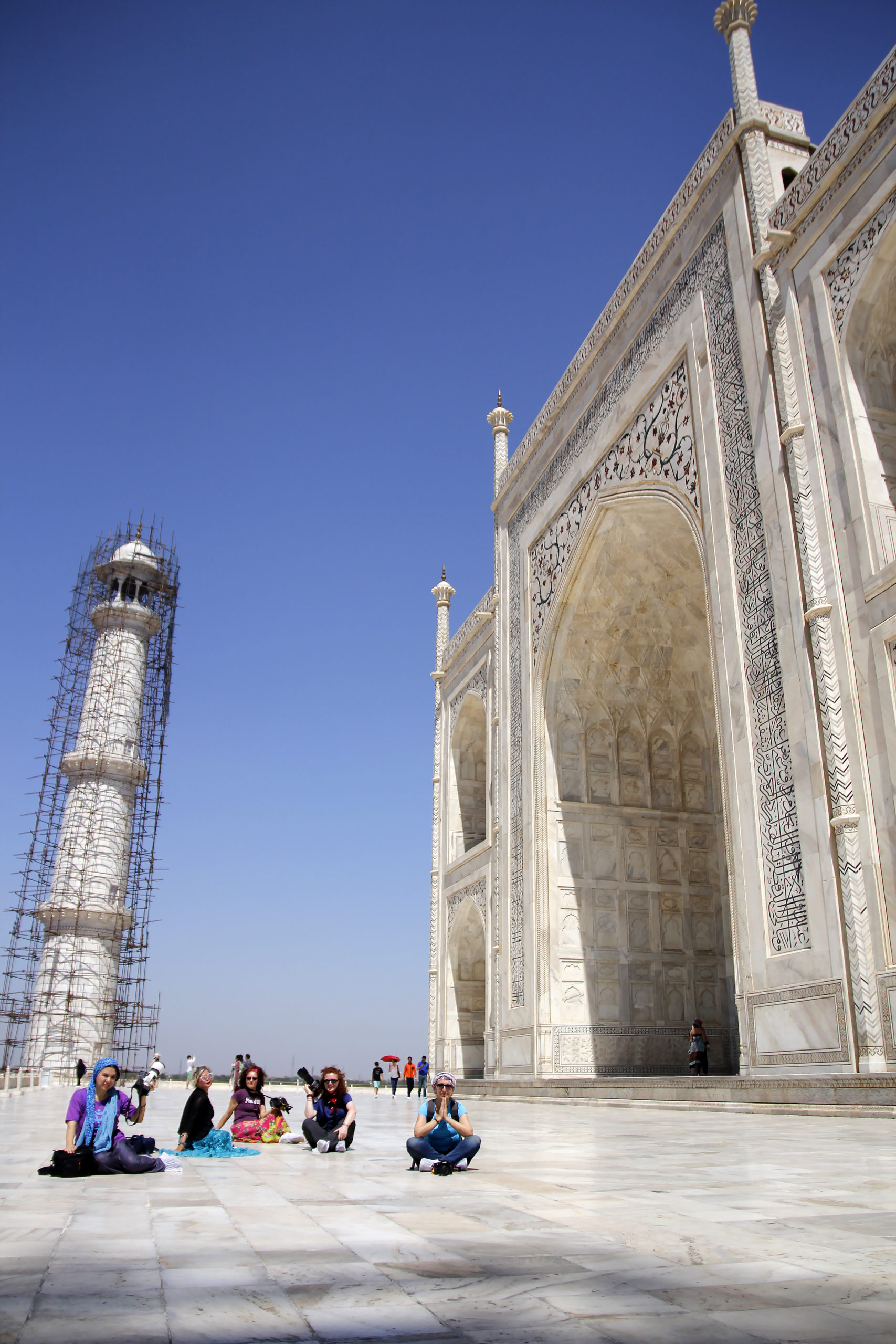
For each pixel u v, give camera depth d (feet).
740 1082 55.42
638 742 103.09
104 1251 15.39
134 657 191.42
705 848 101.30
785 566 60.70
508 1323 11.15
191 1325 11.00
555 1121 54.39
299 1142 41.50
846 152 60.13
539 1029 91.50
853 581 55.47
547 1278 13.32
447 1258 14.74
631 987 94.68
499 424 122.83
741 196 70.74
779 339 63.77
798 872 56.80
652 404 81.71
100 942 167.63
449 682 138.92
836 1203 20.03
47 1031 159.33
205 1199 21.52
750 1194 21.42
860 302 58.44
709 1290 12.64
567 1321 11.20
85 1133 26.96
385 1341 10.44
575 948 94.32
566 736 100.83
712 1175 25.03
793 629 59.47
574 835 97.81
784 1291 12.61
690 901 99.09
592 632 99.91
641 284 84.74
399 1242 16.03
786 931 57.47
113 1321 11.10
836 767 54.13
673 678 103.40
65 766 179.11
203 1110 34.99
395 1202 20.84
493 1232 16.90
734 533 67.26
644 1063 92.48
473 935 125.39
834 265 60.75
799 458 60.49
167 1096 125.90
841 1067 51.55
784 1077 51.98
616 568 94.94
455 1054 122.62
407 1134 44.75
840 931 52.75
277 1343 10.36
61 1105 88.74
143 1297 12.26
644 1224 17.61
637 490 83.10
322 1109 36.70
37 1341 10.28
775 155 71.46
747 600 64.80
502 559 115.44
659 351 81.10
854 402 57.67
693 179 77.15
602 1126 48.49
